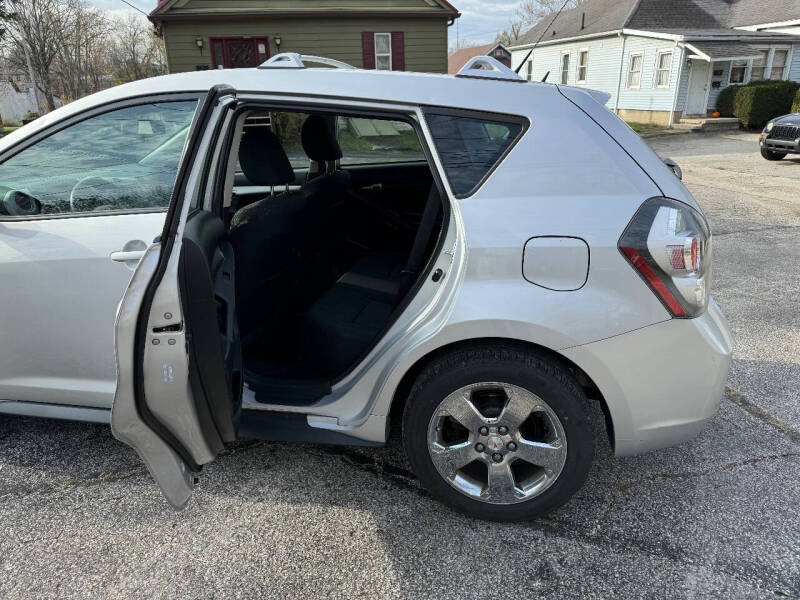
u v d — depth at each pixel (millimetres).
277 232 2578
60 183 2262
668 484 2348
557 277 1841
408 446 2078
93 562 1979
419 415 2018
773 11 21203
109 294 2189
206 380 1730
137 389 1617
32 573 1932
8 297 2289
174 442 1727
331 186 3125
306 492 2322
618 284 1824
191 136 1718
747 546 2014
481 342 1959
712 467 2453
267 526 2143
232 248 2105
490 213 1880
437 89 1993
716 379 1931
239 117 2129
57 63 29312
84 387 2361
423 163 3756
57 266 2209
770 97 17500
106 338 2250
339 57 14672
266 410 2215
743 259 5543
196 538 2086
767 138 12031
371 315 2518
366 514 2197
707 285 1913
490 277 1867
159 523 2158
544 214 1853
